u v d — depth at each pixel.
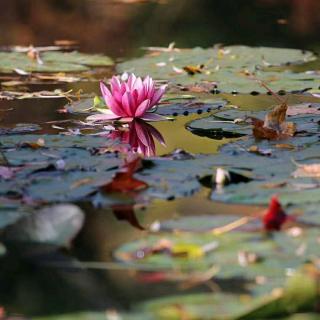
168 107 6.39
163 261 3.35
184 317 2.81
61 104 6.60
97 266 3.38
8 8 13.57
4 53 9.34
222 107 6.38
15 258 3.45
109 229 3.75
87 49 9.79
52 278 3.28
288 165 4.61
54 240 3.56
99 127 5.75
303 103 6.40
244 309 2.86
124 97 5.94
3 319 2.93
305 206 3.88
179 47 9.88
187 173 4.49
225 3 14.03
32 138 5.27
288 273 3.15
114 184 4.28
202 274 3.21
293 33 11.00
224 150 5.00
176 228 3.66
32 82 7.61
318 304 2.90
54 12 13.30
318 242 3.43
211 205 3.99
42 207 3.96
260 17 12.51
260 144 5.13
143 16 12.75
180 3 14.11
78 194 4.14
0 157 4.79
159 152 5.07
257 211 3.87
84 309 3.00
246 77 7.60
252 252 3.34
